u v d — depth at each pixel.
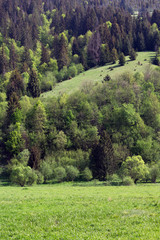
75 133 85.00
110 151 68.50
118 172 59.31
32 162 72.25
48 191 39.12
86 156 75.38
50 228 18.52
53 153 79.75
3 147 89.94
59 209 23.64
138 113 90.75
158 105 92.50
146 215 19.70
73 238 15.74
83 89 112.44
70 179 68.81
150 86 106.12
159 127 86.38
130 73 117.94
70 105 98.88
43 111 92.31
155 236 14.78
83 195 31.61
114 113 90.69
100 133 88.50
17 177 58.47
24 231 18.34
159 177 59.12
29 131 90.56
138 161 57.69
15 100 99.50
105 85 108.06
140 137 80.81
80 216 21.08
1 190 43.34
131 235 15.35
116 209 22.77
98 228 17.64
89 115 93.69
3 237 17.41
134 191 36.19
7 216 22.22
